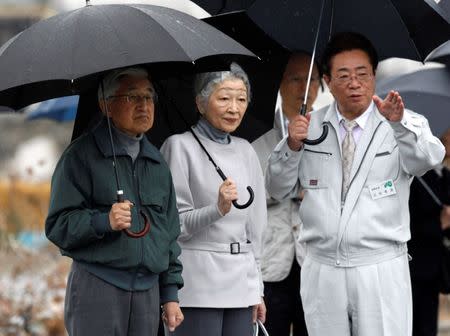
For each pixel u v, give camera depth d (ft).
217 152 85.97
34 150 266.98
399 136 80.94
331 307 84.58
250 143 95.35
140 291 78.02
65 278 143.43
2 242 155.53
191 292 84.64
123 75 78.84
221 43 77.56
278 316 97.19
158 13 77.20
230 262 85.20
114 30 74.38
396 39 91.25
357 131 84.74
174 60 73.97
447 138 106.42
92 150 78.33
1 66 73.92
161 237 79.10
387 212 83.41
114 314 77.25
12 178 174.09
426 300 106.11
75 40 73.82
